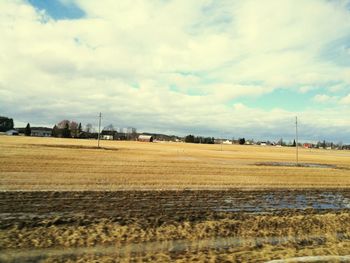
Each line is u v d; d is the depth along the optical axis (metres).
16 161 37.09
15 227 13.17
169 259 10.70
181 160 52.56
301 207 21.30
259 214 18.22
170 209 18.39
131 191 23.34
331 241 13.67
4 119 183.50
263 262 10.74
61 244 11.62
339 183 34.84
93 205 18.34
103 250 11.30
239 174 37.34
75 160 42.62
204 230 14.22
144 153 66.88
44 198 19.52
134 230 13.58
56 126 167.50
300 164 59.59
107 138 178.88
